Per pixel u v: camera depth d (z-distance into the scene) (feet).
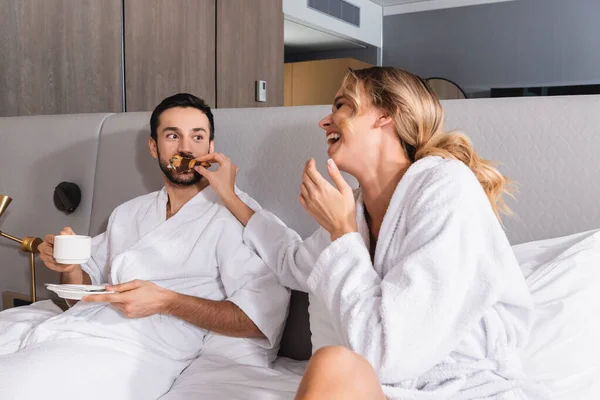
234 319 4.14
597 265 3.52
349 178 4.53
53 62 8.40
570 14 18.02
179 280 4.40
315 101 20.44
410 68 20.77
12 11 7.82
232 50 11.94
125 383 3.67
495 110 4.11
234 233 4.41
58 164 6.05
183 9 10.65
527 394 2.96
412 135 3.40
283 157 4.87
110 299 3.76
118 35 9.41
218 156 4.46
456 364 2.98
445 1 19.92
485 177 3.37
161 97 10.30
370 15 20.25
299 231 4.81
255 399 3.49
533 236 3.98
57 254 4.14
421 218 3.00
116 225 4.83
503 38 19.11
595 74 17.81
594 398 3.10
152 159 5.48
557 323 3.33
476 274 2.90
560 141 3.90
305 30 17.99
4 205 5.36
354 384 2.28
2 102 7.74
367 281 3.04
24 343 3.99
